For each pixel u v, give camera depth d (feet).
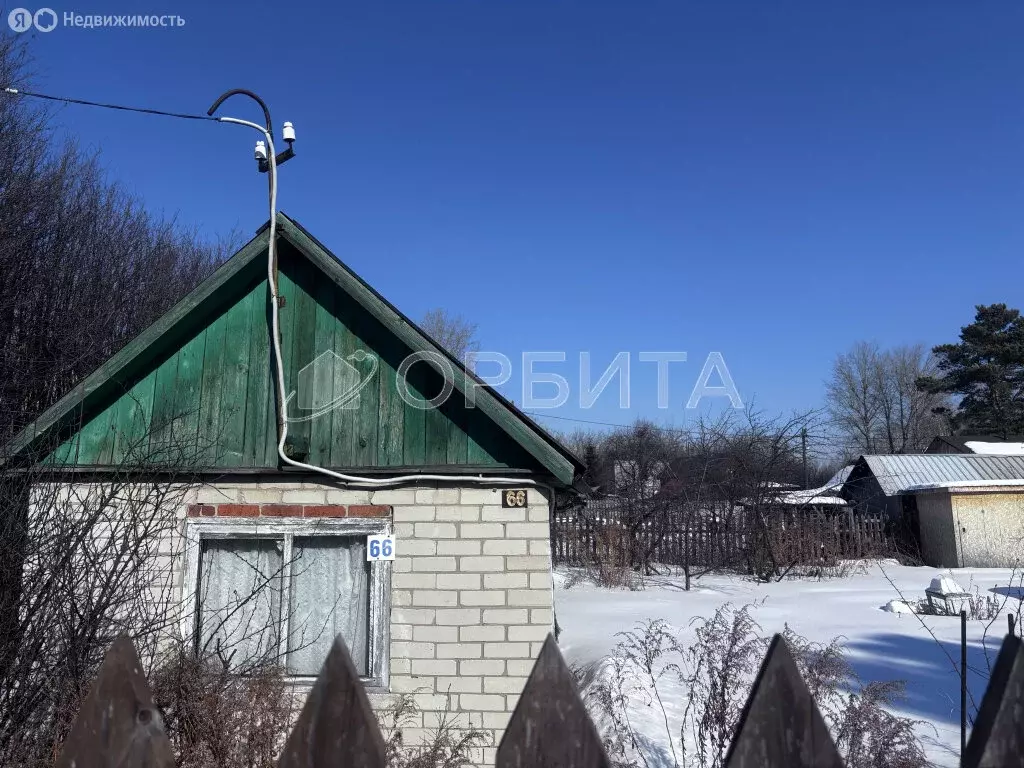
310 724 5.07
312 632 19.88
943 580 34.40
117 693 5.44
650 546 54.49
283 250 21.07
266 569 20.26
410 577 19.69
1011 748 4.98
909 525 63.52
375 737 4.99
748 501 54.90
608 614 35.27
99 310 53.31
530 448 19.21
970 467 73.72
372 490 20.06
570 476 19.06
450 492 19.95
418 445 20.10
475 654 19.30
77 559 16.74
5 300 44.78
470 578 19.58
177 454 19.66
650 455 70.95
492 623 19.42
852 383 174.40
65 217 52.01
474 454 19.95
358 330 20.67
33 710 13.64
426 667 19.29
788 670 5.23
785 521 56.03
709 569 50.57
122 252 57.98
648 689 21.01
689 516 55.67
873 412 172.65
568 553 54.34
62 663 13.93
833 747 5.10
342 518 19.98
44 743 13.07
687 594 43.14
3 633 14.05
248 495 20.11
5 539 14.96
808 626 31.42
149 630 15.72
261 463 20.17
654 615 34.47
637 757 16.17
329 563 20.29
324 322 20.76
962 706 15.10
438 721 19.02
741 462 54.70
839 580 50.67
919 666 24.17
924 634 29.09
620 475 64.59
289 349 20.65
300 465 19.63
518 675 19.15
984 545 58.18
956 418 140.97
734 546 54.03
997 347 133.69
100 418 20.31
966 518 58.70
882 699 14.21
